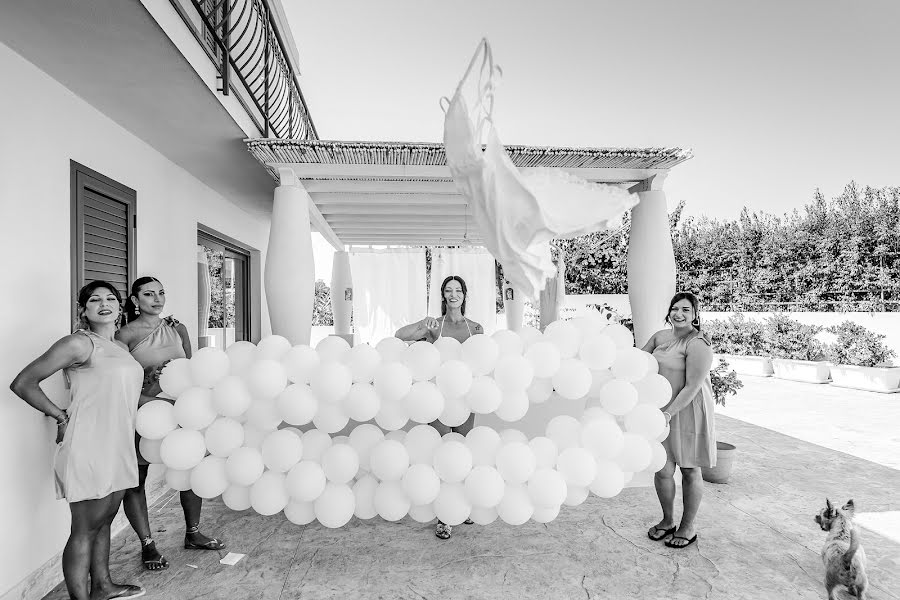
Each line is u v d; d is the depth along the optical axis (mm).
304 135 8812
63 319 3383
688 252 17594
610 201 2641
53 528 3178
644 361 3191
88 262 3736
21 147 3029
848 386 10461
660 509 4258
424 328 4047
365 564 3330
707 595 2949
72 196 3527
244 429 3107
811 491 4668
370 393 2947
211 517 4086
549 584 3076
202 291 6262
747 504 4355
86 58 3094
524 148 4672
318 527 3910
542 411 3941
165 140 4586
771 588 3020
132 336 3297
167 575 3176
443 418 3078
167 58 3127
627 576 3164
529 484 2947
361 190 5684
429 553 3484
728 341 13938
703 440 3486
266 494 2957
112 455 2730
